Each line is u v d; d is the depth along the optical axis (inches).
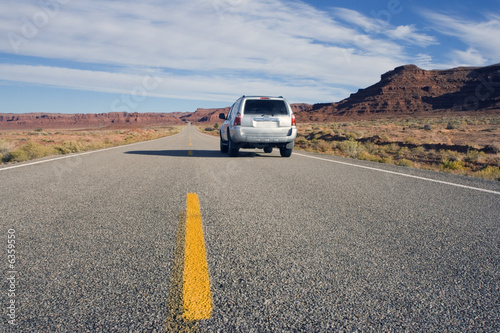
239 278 90.3
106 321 70.0
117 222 144.4
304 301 78.8
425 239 125.7
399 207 177.6
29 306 75.9
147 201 187.2
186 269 95.3
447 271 97.2
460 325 70.3
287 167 350.6
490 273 96.4
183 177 279.4
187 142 1000.9
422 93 6924.2
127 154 513.3
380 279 91.1
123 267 96.8
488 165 655.8
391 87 7372.1
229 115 513.3
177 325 68.5
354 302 78.8
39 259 103.0
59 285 85.9
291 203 183.8
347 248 114.6
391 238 126.2
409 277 92.7
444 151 848.9
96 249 111.6
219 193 211.2
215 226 139.1
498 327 69.9
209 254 107.5
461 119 3378.4
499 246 119.3
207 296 80.3
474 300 80.9
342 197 201.2
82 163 383.6
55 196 200.2
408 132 1633.9
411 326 69.7
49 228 135.3
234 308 75.2
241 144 448.8
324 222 146.6
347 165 371.9
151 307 75.4
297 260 103.3
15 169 329.1
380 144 1155.9
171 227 137.0
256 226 139.4
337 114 7258.9
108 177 277.9
